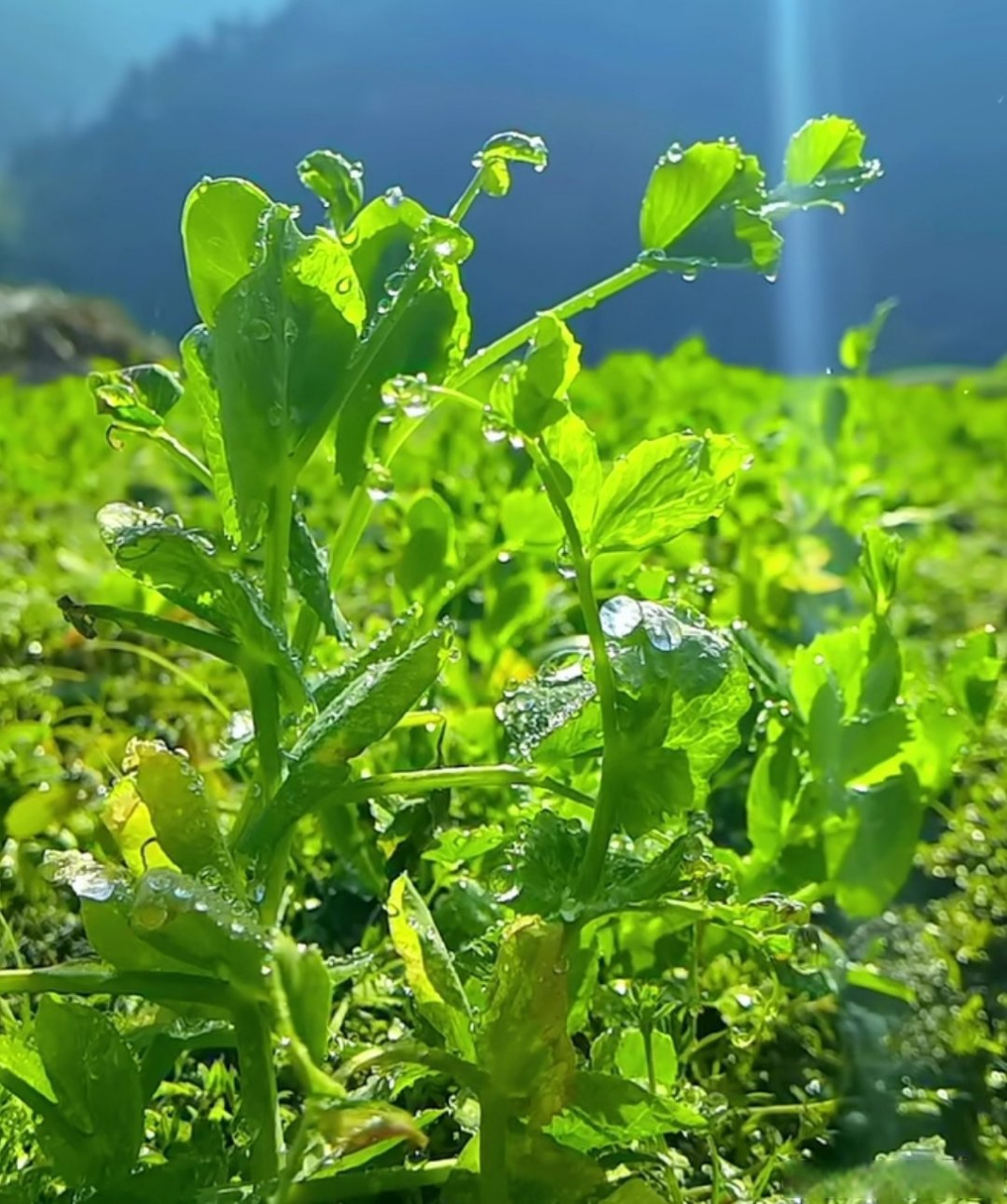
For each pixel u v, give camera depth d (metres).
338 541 0.24
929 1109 0.30
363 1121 0.15
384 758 0.37
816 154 0.25
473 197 0.24
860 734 0.31
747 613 0.55
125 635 0.55
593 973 0.24
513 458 0.56
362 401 0.23
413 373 0.23
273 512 0.21
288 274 0.21
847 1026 0.32
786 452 0.81
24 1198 0.20
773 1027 0.32
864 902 0.32
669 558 0.61
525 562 0.44
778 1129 0.29
